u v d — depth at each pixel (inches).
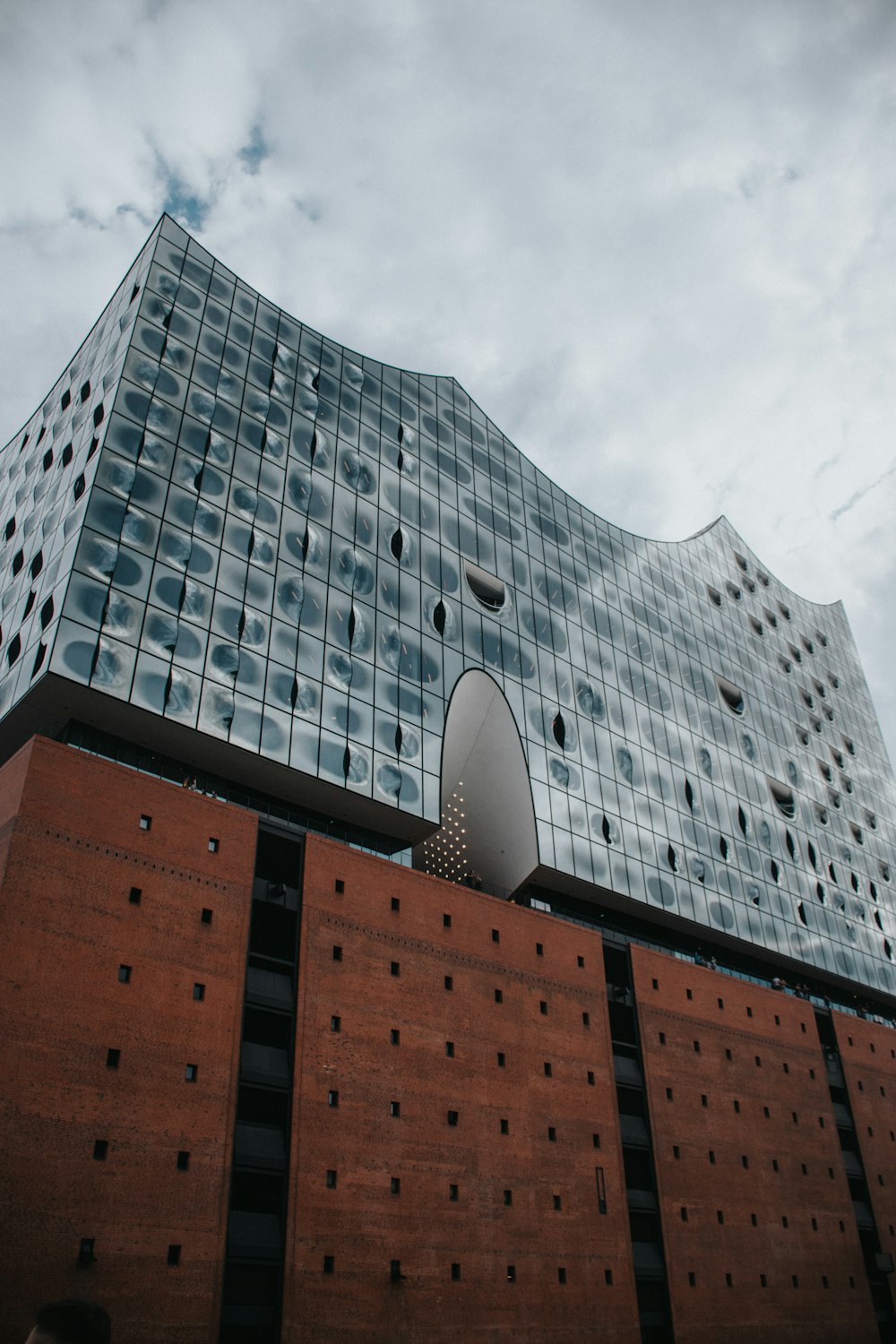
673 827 1883.6
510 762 1652.3
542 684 1766.7
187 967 1056.2
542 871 1579.7
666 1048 1577.3
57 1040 933.2
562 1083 1366.9
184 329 1504.7
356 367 1774.1
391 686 1485.0
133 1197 922.1
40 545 1352.1
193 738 1226.6
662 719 2016.5
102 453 1302.9
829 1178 1727.4
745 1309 1454.2
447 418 1914.4
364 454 1679.4
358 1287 1045.2
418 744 1475.1
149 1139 954.1
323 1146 1083.9
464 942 1348.4
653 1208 1416.1
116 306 1567.4
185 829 1125.1
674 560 2384.4
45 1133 892.0
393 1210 1107.9
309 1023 1137.4
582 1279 1253.1
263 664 1328.7
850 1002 2233.0
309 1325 994.7
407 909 1302.9
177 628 1259.2
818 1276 1596.9
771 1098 1710.1
